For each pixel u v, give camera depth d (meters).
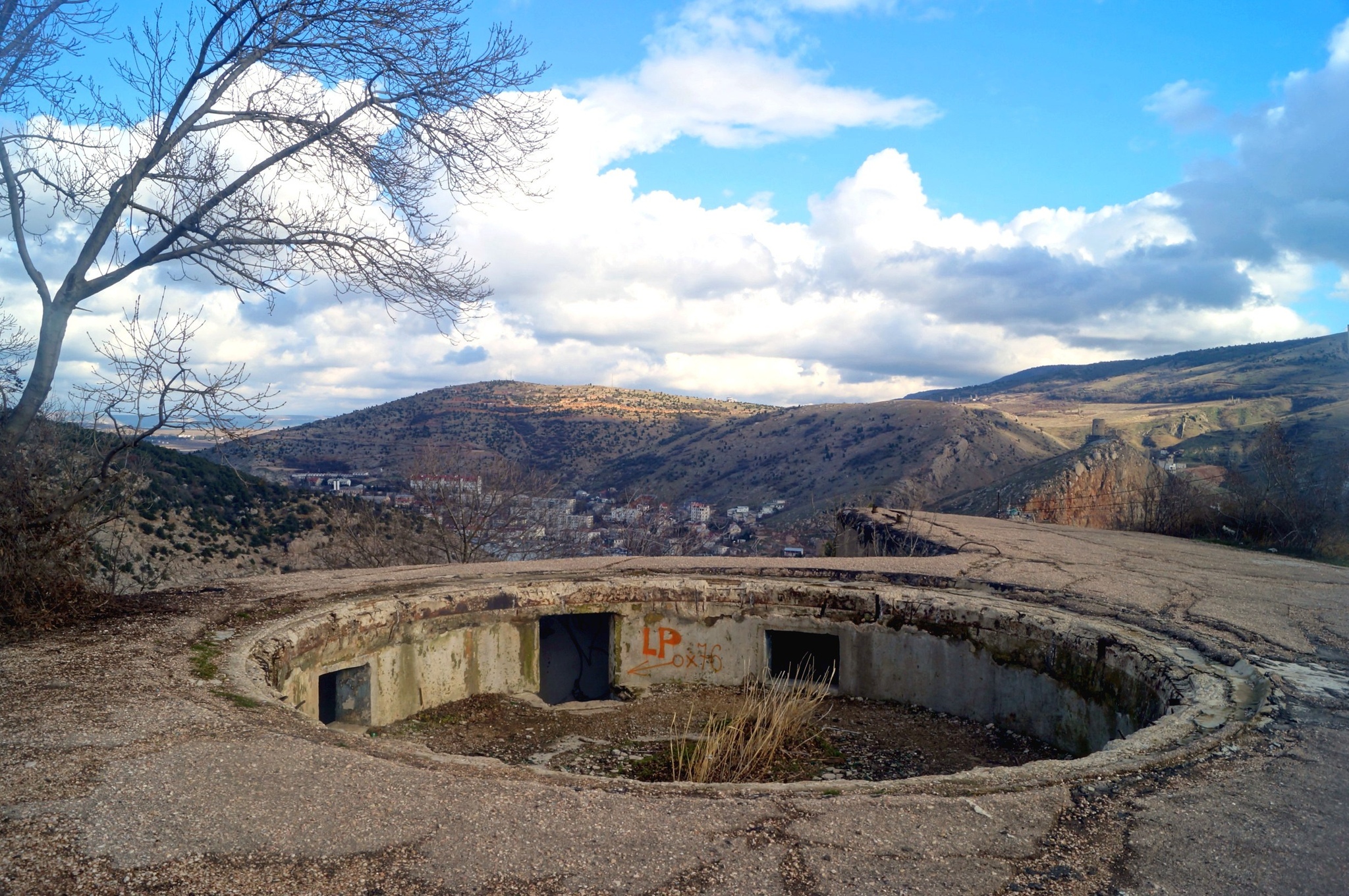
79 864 2.64
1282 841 3.07
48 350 6.46
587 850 2.87
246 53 7.10
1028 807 3.34
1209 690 5.17
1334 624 6.61
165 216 7.16
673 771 6.21
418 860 2.77
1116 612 7.11
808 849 2.92
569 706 8.02
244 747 3.73
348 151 7.96
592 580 8.59
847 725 7.49
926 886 2.70
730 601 8.49
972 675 7.60
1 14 6.30
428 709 7.77
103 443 6.48
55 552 6.20
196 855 2.74
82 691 4.52
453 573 8.75
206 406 6.29
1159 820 3.23
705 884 2.66
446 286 8.35
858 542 13.52
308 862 2.72
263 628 6.45
